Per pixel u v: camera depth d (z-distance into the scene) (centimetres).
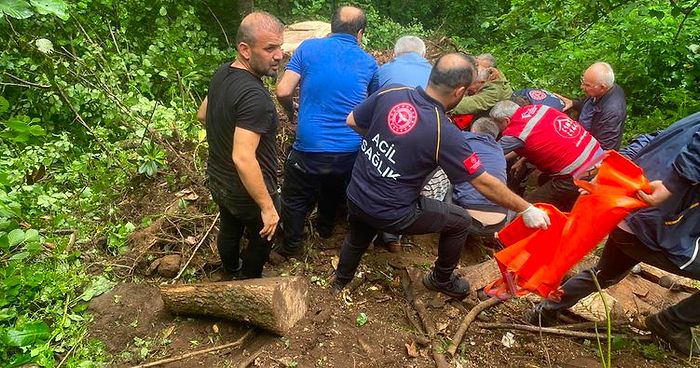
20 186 400
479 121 402
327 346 298
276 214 283
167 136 457
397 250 387
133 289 333
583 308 351
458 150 266
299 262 370
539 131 420
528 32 873
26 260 347
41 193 409
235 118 265
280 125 445
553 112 426
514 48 862
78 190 436
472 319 327
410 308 337
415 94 275
